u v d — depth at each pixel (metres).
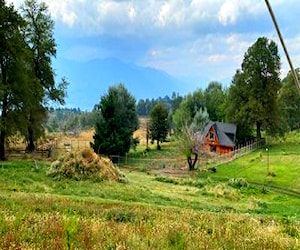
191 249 11.46
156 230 13.64
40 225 12.66
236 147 99.06
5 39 56.16
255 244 12.91
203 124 106.12
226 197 46.91
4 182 37.44
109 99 83.88
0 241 10.18
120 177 48.44
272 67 97.69
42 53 69.38
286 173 67.88
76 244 10.64
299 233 16.75
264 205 43.19
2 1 56.84
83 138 132.75
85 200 28.48
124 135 83.69
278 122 98.94
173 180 58.12
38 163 53.16
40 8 69.19
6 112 56.66
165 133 121.56
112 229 13.11
